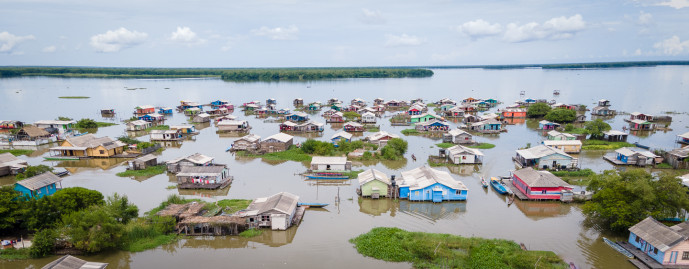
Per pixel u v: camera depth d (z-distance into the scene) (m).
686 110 158.62
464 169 78.81
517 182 66.25
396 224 52.78
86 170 78.56
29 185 56.31
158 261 43.69
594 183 53.03
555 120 133.25
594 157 87.81
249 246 47.06
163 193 64.56
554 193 60.84
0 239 46.53
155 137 108.94
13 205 46.28
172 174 75.31
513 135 115.62
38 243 43.19
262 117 156.50
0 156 75.62
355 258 43.88
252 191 65.69
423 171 66.31
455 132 105.56
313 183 69.94
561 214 56.09
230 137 114.81
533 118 149.75
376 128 128.25
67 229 44.66
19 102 197.50
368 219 54.50
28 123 133.38
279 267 42.19
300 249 46.03
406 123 137.25
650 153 80.94
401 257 43.38
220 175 68.12
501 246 44.97
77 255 44.28
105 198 61.19
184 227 49.53
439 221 53.78
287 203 53.16
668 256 40.16
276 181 71.00
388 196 62.41
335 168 75.25
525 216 55.44
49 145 101.56
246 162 84.62
